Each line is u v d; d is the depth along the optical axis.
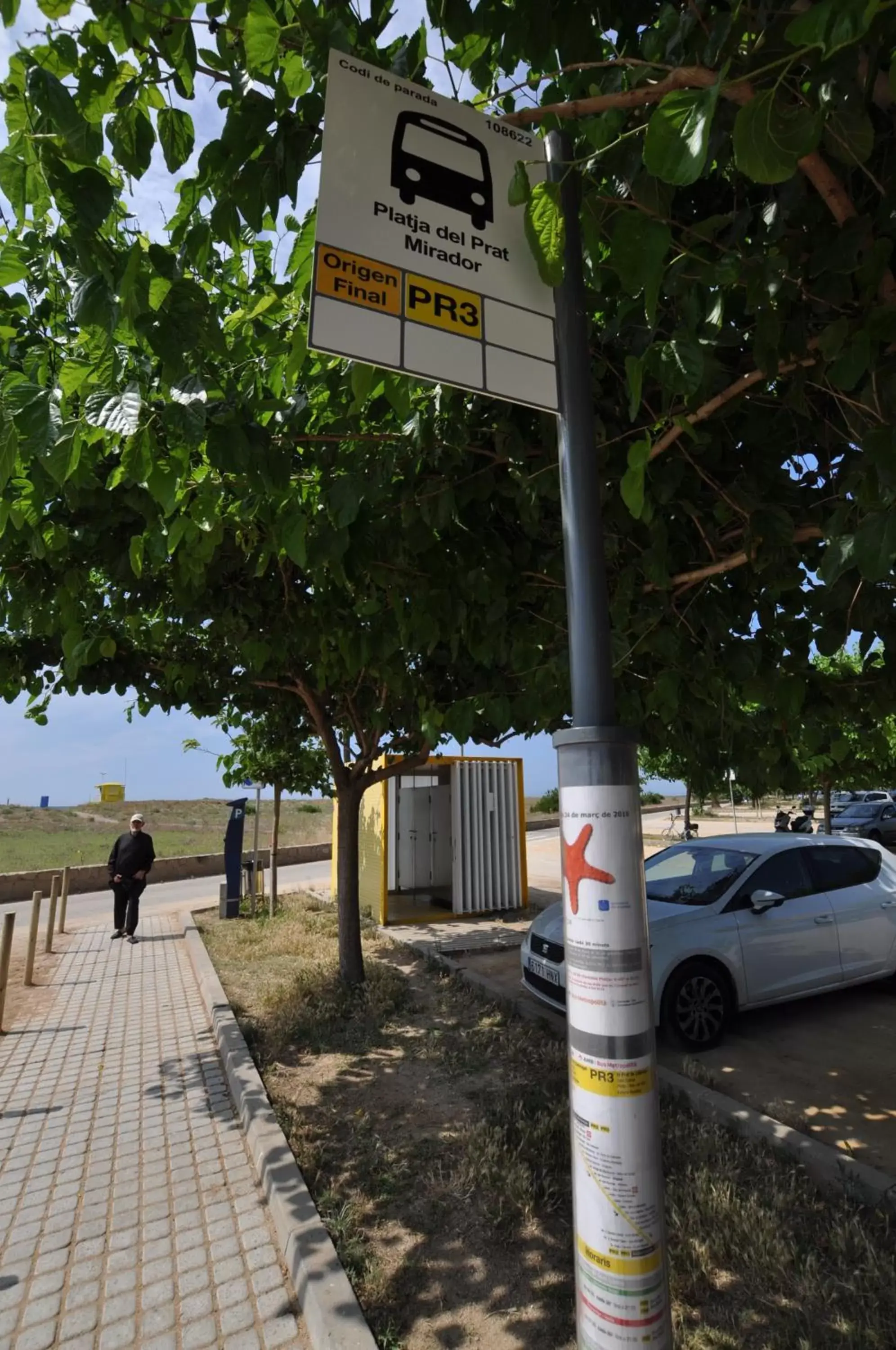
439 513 2.91
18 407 1.83
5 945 6.49
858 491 2.13
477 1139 3.86
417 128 1.62
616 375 2.84
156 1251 3.28
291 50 1.86
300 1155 3.91
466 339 1.60
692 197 2.50
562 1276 2.95
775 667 3.24
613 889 1.49
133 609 4.37
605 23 2.09
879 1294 2.71
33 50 1.80
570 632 1.62
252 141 1.91
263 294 3.31
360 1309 2.74
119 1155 4.17
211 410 2.24
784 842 6.43
